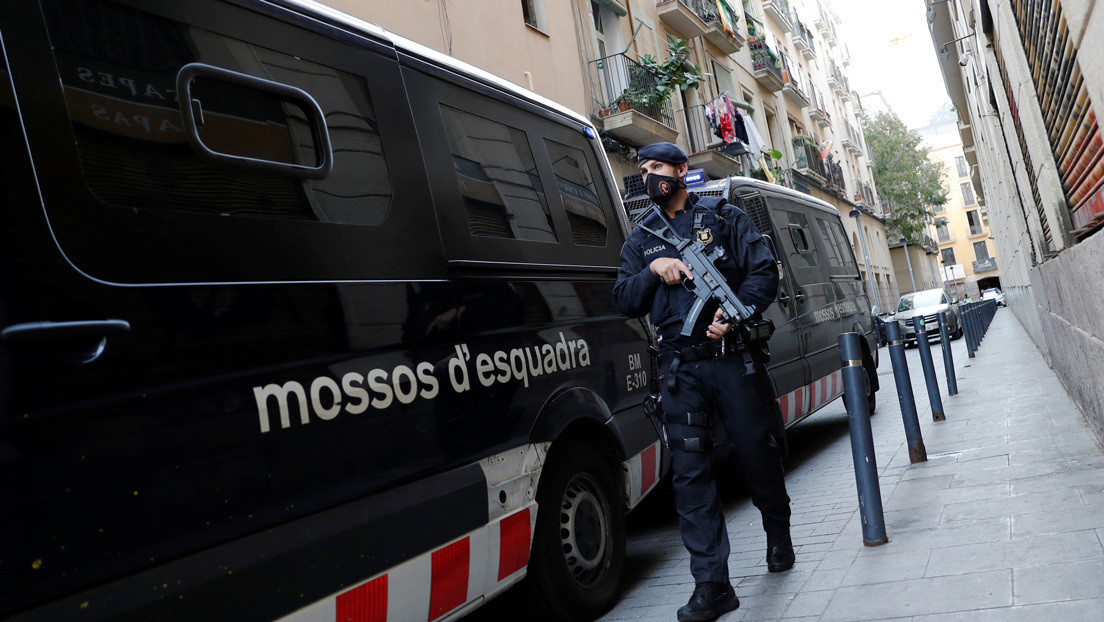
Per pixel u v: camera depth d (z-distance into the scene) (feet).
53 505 6.12
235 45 8.66
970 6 29.78
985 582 10.83
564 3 51.47
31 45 6.73
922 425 26.53
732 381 12.16
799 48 133.28
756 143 77.66
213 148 8.09
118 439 6.60
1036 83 18.29
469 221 11.57
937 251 239.71
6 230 6.24
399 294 9.83
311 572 7.94
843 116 163.12
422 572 9.24
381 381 9.20
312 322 8.57
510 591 12.09
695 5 76.18
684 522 12.08
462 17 39.70
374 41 10.84
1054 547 11.66
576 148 15.60
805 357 25.55
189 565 6.94
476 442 10.49
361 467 8.73
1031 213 31.04
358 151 9.91
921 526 14.26
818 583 12.26
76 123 6.92
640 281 12.39
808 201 30.40
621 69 56.85
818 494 19.60
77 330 6.43
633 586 14.52
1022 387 31.50
